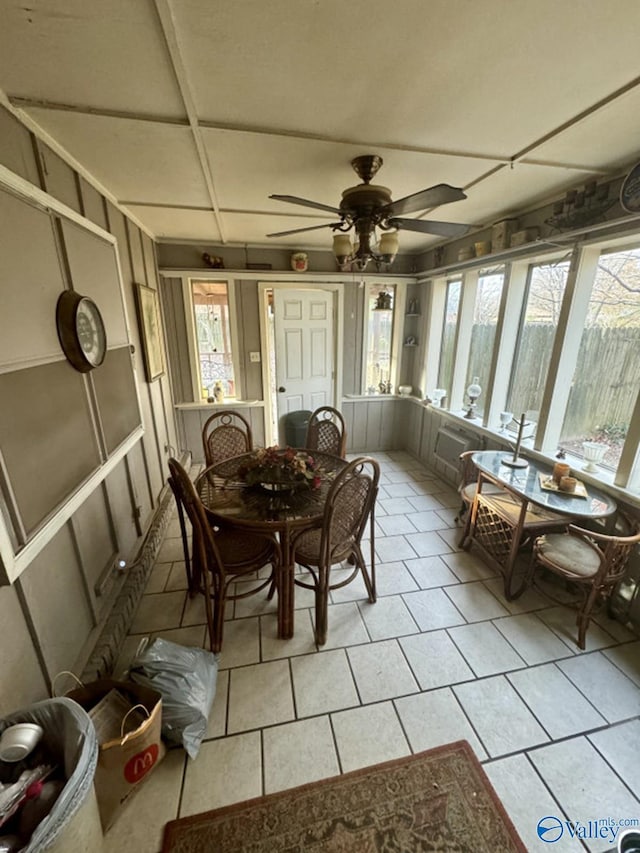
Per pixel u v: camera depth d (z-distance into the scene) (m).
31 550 1.27
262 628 2.04
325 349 4.49
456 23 1.08
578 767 1.40
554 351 2.58
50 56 1.19
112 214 2.48
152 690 1.36
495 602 2.25
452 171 2.11
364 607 2.20
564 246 2.44
